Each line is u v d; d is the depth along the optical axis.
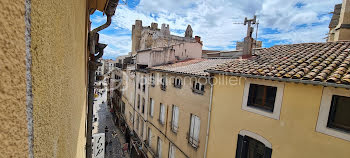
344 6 8.70
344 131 3.95
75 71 1.44
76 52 1.50
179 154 9.57
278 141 4.96
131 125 18.69
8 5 0.39
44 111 0.61
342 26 8.57
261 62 6.46
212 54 16.11
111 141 19.00
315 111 4.33
